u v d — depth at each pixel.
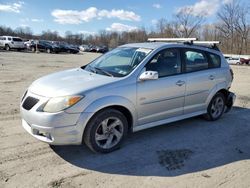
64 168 3.98
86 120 4.13
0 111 6.39
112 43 89.38
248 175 4.04
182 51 5.55
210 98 6.10
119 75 4.73
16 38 35.22
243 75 19.25
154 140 5.14
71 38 106.00
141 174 3.92
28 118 4.17
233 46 70.19
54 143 4.05
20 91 8.77
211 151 4.82
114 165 4.14
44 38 100.00
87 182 3.66
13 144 4.64
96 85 4.32
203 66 5.95
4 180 3.59
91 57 33.56
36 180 3.63
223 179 3.89
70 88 4.19
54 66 18.28
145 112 4.88
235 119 6.73
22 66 16.94
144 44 5.55
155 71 4.99
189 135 5.50
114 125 4.50
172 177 3.88
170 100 5.23
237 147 5.05
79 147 4.65
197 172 4.05
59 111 3.97
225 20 71.06
